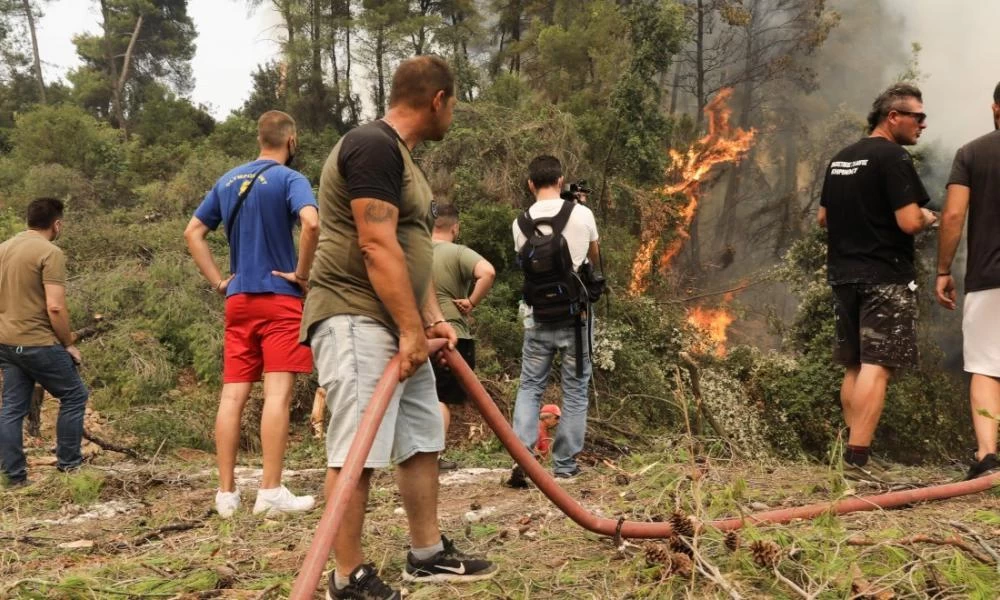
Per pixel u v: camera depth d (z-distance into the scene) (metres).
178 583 2.91
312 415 8.03
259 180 4.39
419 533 2.83
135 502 4.82
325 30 24.91
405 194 2.61
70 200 15.71
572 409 5.14
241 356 4.41
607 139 13.81
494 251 10.30
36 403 7.42
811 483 4.07
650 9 14.56
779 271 11.72
